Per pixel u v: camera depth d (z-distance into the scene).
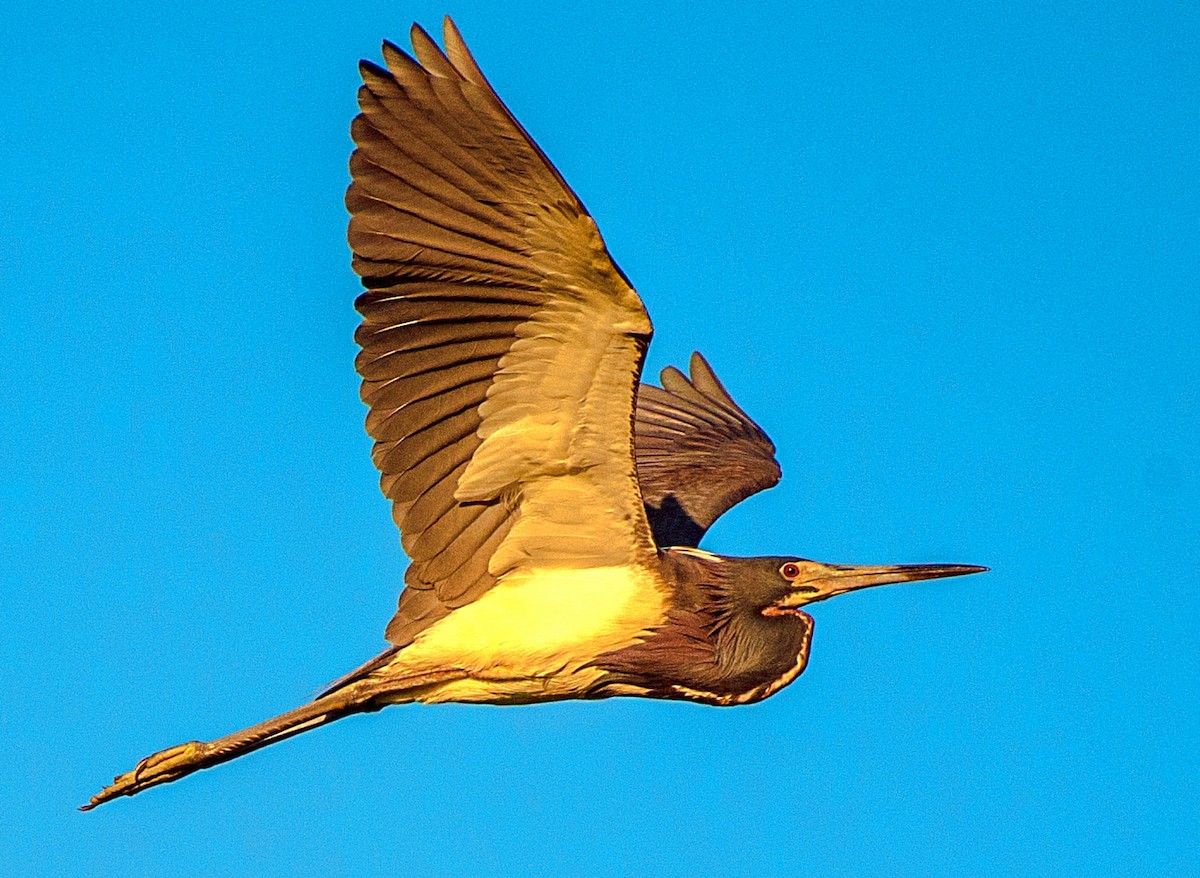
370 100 11.42
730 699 13.74
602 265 11.70
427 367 12.22
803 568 14.05
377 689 13.31
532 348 12.22
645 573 13.40
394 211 11.67
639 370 12.27
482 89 11.17
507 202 11.60
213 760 13.33
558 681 13.38
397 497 12.59
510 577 13.27
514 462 12.72
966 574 14.16
